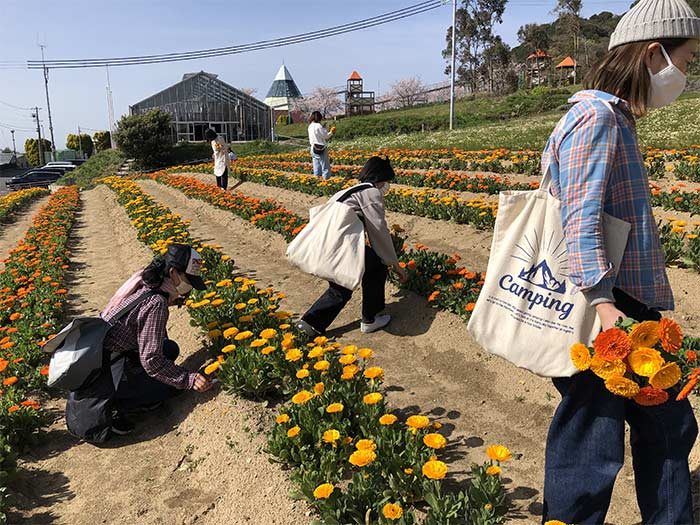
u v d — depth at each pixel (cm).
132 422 421
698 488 295
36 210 1858
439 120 4172
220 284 582
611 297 216
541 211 239
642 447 232
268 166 2164
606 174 215
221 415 399
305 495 303
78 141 8175
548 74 6275
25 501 346
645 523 235
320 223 504
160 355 410
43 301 679
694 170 1071
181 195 1633
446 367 474
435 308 568
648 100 229
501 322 244
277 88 10719
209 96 4962
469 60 6538
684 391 202
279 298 570
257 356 425
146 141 4088
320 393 362
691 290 548
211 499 336
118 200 1647
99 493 352
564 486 234
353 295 645
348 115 6912
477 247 788
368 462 288
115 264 959
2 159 7319
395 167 1742
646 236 223
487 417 399
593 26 7662
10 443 392
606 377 200
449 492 316
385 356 507
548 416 390
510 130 2772
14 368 485
